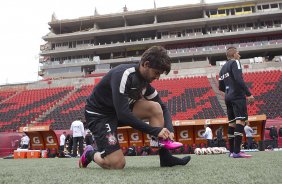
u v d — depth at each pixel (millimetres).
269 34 34344
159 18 38250
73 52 36750
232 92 4379
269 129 12367
